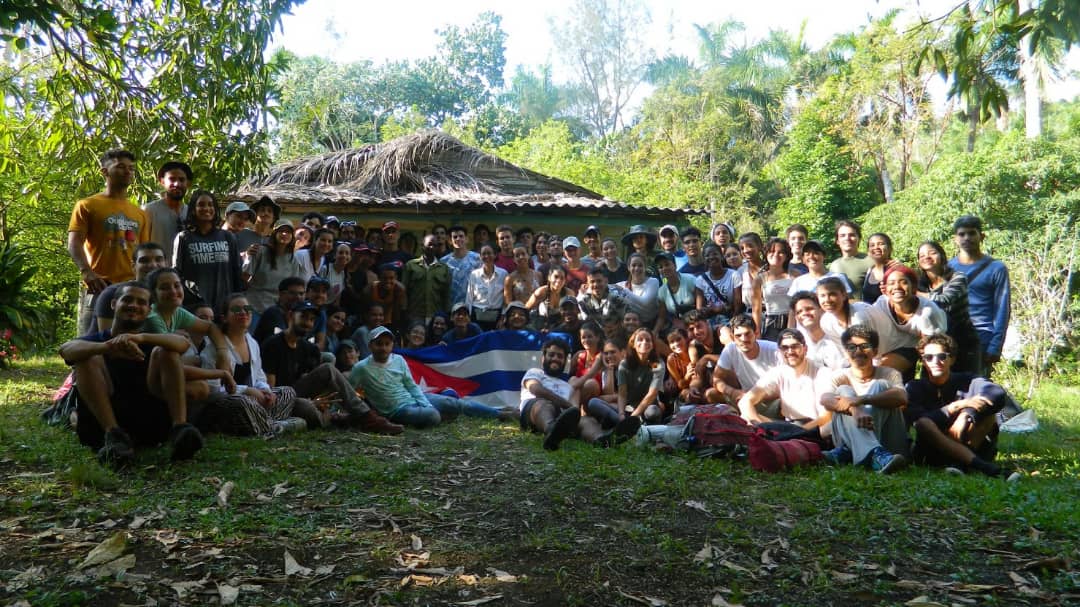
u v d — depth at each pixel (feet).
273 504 15.81
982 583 12.81
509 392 30.30
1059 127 90.74
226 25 29.60
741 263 31.24
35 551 12.92
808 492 17.74
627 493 17.49
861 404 20.89
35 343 38.19
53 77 30.83
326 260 30.73
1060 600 12.15
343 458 20.13
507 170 51.01
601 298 29.91
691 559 13.55
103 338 18.57
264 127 32.55
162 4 30.48
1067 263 50.29
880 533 15.03
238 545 13.53
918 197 68.69
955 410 20.84
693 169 125.90
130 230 23.40
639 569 13.08
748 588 12.47
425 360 30.22
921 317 22.82
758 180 125.49
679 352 26.40
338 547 13.71
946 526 15.51
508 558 13.44
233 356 22.94
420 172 48.26
